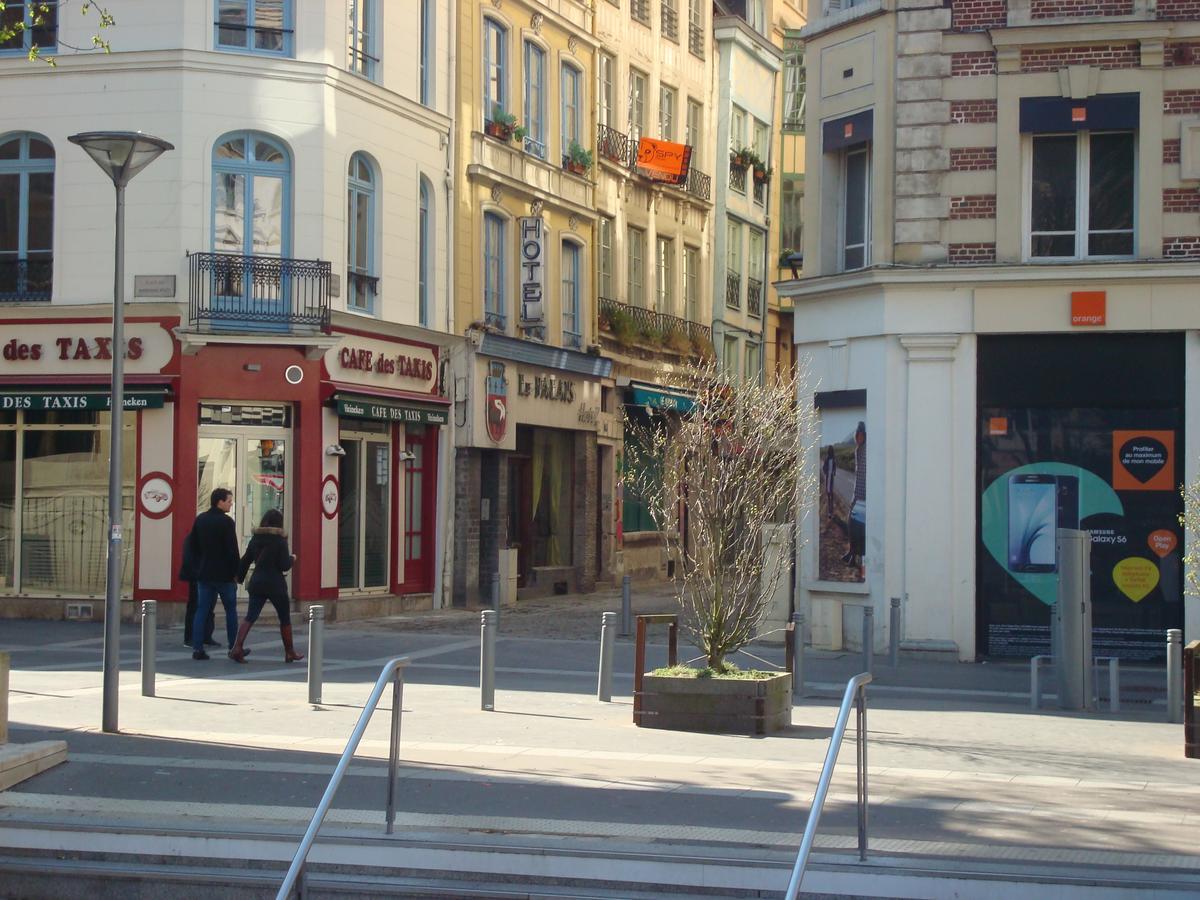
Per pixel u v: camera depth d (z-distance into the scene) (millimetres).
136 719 13719
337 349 26156
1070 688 16000
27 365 25188
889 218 22297
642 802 9703
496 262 31859
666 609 30031
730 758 11703
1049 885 7625
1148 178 21375
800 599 23484
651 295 39688
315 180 25703
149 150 13156
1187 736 12430
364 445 27500
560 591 34906
